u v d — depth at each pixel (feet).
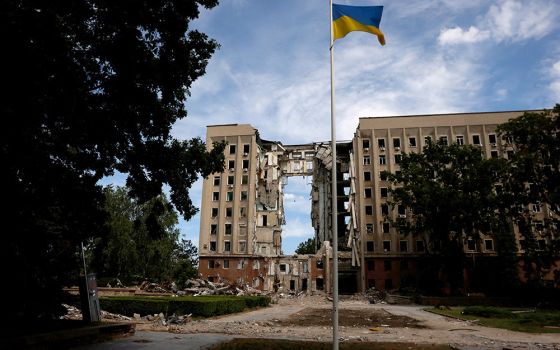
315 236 228.43
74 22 34.73
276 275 205.36
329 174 228.22
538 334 51.88
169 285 151.33
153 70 37.76
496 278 163.22
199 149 45.70
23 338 30.04
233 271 206.28
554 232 127.03
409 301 144.36
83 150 41.29
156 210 45.34
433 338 46.88
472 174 143.33
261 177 226.99
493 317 77.56
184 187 45.60
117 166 43.50
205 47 42.65
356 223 203.92
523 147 121.80
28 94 30.50
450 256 150.41
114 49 35.14
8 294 34.65
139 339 40.68
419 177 153.99
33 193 36.60
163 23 38.14
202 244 213.46
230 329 52.85
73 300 42.73
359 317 80.02
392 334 50.65
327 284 198.18
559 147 113.70
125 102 37.88
